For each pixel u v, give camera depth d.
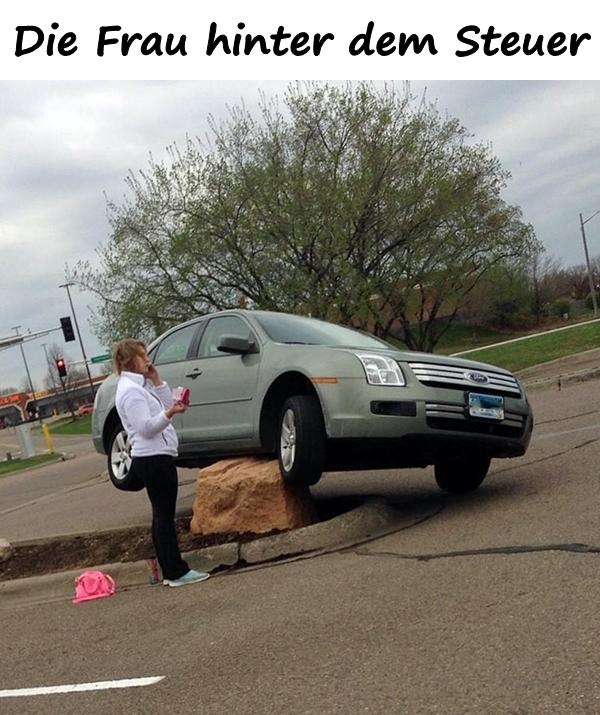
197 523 7.54
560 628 4.06
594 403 12.72
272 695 3.94
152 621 5.68
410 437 6.62
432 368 6.89
